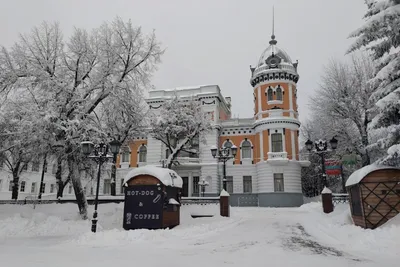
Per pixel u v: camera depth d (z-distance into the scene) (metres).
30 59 18.66
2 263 7.70
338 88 28.47
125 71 20.81
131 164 40.38
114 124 21.48
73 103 18.41
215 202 23.88
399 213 11.70
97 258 8.52
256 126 37.38
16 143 17.86
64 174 27.30
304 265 7.54
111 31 20.73
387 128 12.78
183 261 8.06
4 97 18.30
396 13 12.19
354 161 23.41
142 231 12.94
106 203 23.45
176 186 16.47
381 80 13.26
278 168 34.75
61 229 16.28
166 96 40.06
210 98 38.88
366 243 10.22
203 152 37.91
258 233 13.75
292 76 37.47
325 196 19.42
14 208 22.08
